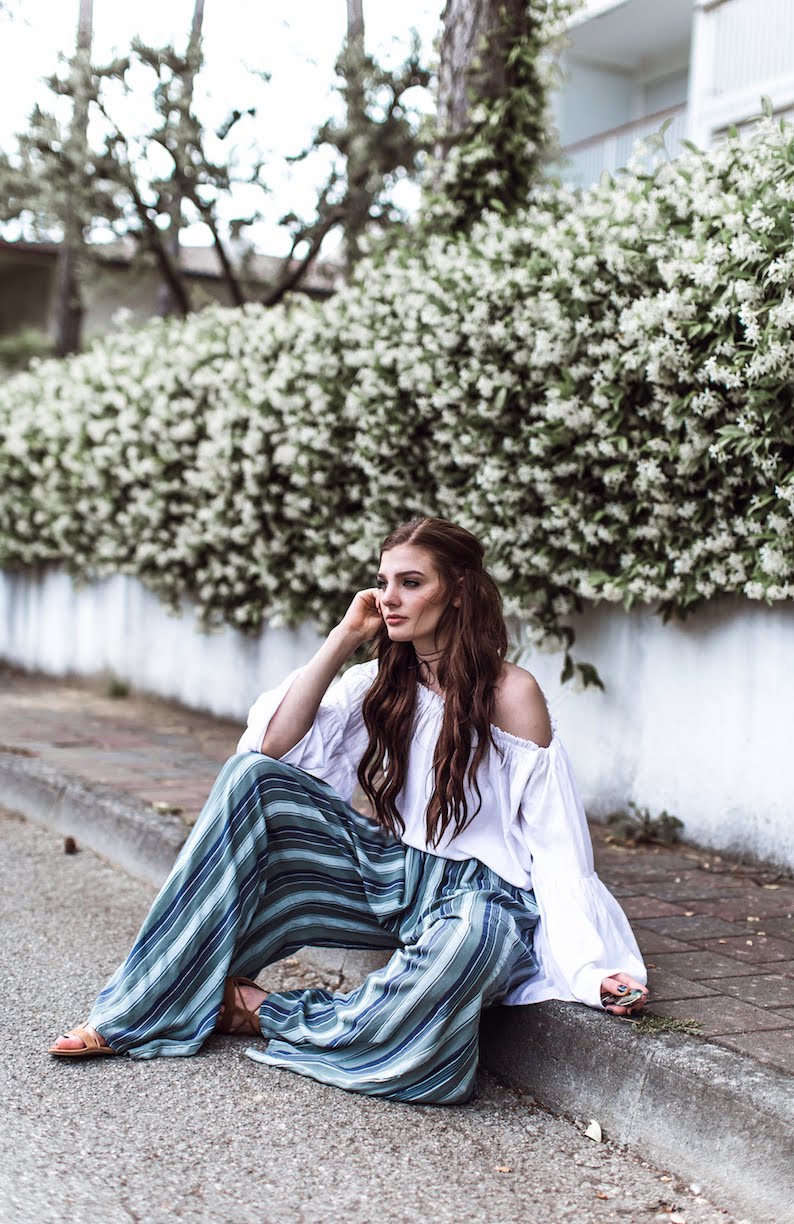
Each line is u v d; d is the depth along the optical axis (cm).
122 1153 245
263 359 671
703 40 1166
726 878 424
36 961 372
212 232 1008
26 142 977
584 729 517
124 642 916
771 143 416
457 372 520
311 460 618
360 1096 278
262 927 308
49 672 1027
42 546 982
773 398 384
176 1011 301
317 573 632
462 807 292
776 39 1109
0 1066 288
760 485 416
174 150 945
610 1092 263
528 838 294
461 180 672
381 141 982
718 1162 236
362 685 315
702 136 1173
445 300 512
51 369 985
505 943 275
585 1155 254
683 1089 246
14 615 1098
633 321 415
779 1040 262
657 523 443
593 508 472
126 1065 291
